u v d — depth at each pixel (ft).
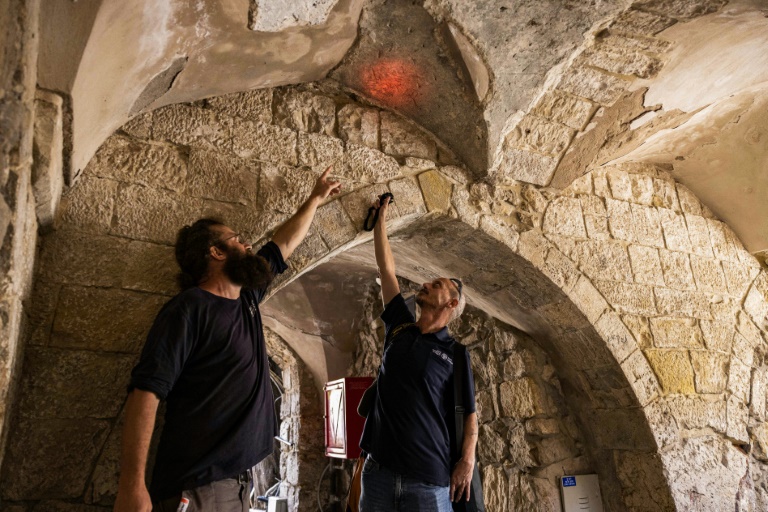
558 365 11.85
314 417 16.31
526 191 10.18
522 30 7.75
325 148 8.52
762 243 12.10
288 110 8.46
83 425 6.14
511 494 11.66
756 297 12.15
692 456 10.36
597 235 10.71
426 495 6.13
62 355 6.22
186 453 4.82
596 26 7.80
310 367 16.66
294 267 7.76
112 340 6.46
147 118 7.47
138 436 4.39
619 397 10.57
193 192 7.42
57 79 4.91
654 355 10.58
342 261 13.75
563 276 10.12
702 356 11.05
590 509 11.20
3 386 4.43
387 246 8.16
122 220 6.91
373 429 6.67
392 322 7.45
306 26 7.23
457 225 9.50
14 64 3.89
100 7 4.59
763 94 9.95
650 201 11.60
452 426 6.72
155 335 4.83
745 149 11.03
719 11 7.72
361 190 8.57
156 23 5.70
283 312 15.23
